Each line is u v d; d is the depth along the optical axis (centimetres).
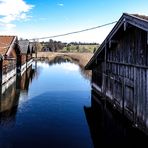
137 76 1223
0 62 2300
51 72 4147
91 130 1291
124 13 1166
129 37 1338
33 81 3027
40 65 5719
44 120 1450
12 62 3023
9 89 2398
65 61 7250
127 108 1393
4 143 1109
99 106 1805
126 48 1393
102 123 1398
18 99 1981
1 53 2280
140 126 1177
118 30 1332
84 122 1426
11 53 2898
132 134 1232
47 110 1672
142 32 1136
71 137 1195
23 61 3991
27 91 2334
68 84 2844
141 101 1166
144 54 1116
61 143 1115
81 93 2302
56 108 1733
